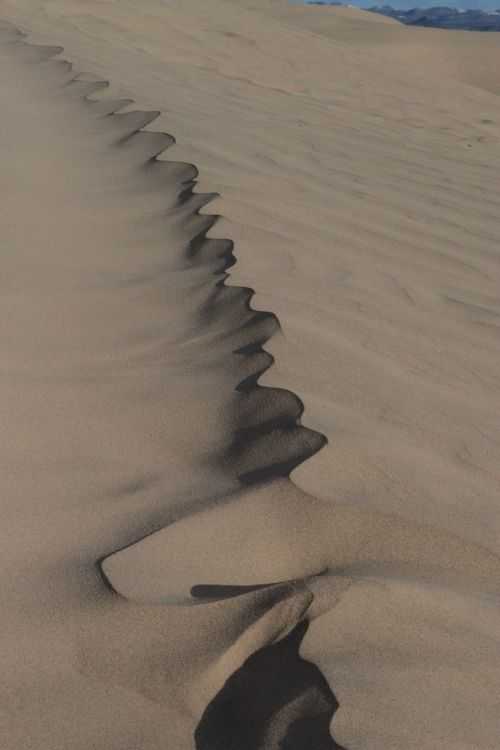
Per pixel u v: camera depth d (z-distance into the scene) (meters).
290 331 2.52
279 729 1.17
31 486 1.73
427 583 1.49
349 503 1.67
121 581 1.43
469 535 1.65
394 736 1.14
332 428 1.94
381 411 2.14
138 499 1.70
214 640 1.31
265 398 2.08
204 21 12.45
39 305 2.69
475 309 3.23
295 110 7.67
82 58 7.68
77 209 3.69
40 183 3.97
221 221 3.53
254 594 1.39
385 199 4.71
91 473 1.80
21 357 2.32
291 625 1.34
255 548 1.54
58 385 2.19
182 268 3.13
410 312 3.02
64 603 1.38
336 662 1.26
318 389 2.18
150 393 2.18
